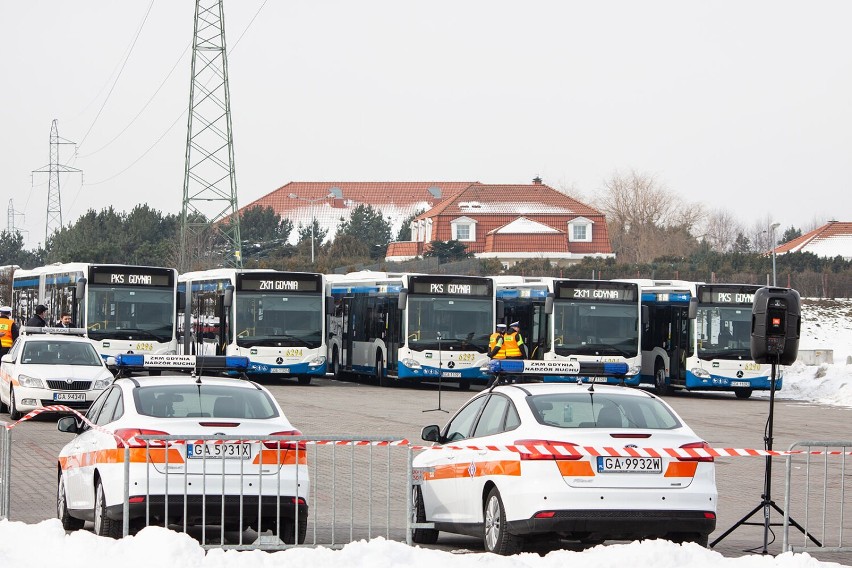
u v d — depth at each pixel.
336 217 175.62
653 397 14.55
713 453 13.45
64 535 12.53
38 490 19.62
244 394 15.03
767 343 15.10
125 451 13.18
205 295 49.34
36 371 30.06
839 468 25.19
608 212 144.62
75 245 128.88
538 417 13.75
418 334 45.78
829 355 59.78
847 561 14.45
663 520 13.19
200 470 13.70
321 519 17.58
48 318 51.00
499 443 13.87
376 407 37.44
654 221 142.88
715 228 168.12
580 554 12.19
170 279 45.66
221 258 112.69
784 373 52.91
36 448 25.38
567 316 45.09
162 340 45.12
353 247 135.50
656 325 47.44
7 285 98.38
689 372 44.84
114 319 44.84
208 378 15.48
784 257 103.31
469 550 15.14
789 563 11.85
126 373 16.22
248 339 46.25
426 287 46.09
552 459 13.12
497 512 13.65
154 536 11.88
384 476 22.47
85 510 14.74
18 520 16.58
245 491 13.77
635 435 13.35
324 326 47.12
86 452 14.79
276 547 13.40
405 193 183.12
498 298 47.78
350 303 51.69
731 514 18.88
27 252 184.12
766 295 15.26
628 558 11.93
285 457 14.02
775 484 22.55
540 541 14.01
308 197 179.50
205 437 13.39
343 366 52.16
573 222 135.75
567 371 15.38
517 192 140.25
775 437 30.83
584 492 13.06
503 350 39.53
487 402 14.99
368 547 11.95
